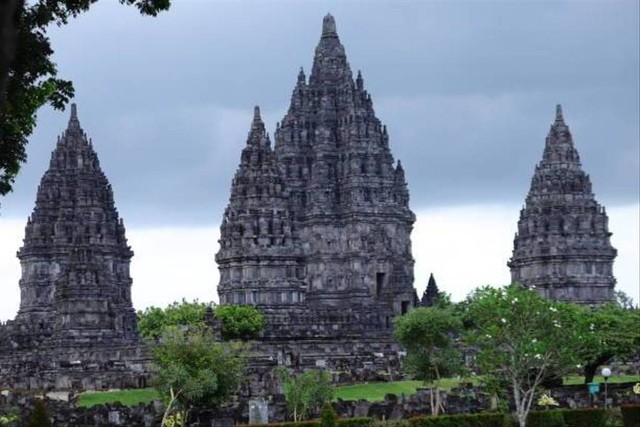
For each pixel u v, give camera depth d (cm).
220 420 13112
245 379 16138
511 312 13250
